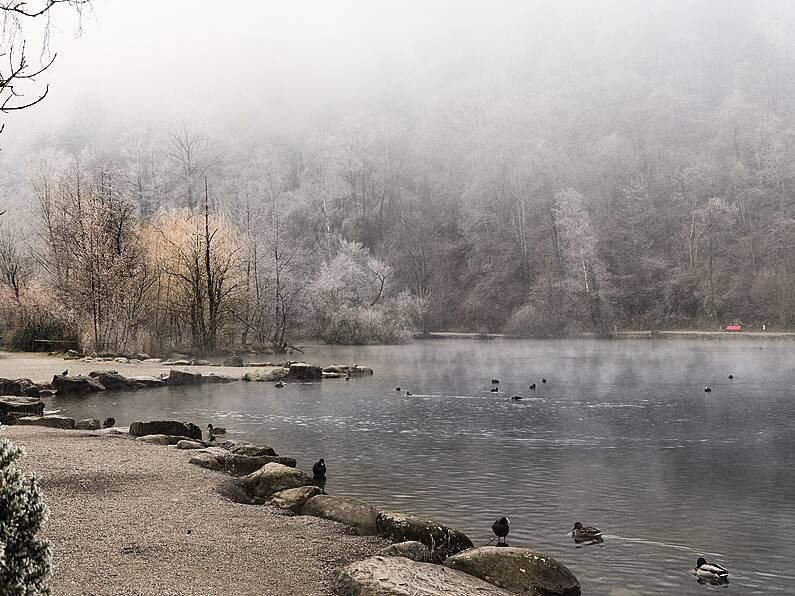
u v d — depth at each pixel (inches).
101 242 1855.3
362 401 1125.7
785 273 3590.1
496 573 330.3
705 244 3890.3
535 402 1131.3
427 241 4670.3
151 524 377.4
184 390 1255.5
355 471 613.9
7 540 177.8
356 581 286.5
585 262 3604.8
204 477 506.6
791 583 357.4
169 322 2094.0
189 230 2071.9
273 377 1460.4
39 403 866.8
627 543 421.1
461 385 1389.0
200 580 291.0
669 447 740.7
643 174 4896.7
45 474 493.7
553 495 533.6
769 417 968.3
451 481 577.3
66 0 264.5
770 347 2591.0
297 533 377.7
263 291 2529.5
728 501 518.6
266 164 5541.3
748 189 4362.7
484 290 4160.9
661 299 3841.0
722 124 5128.0
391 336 2935.5
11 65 255.9
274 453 636.7
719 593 343.9
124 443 647.8
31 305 1929.1
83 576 286.2
